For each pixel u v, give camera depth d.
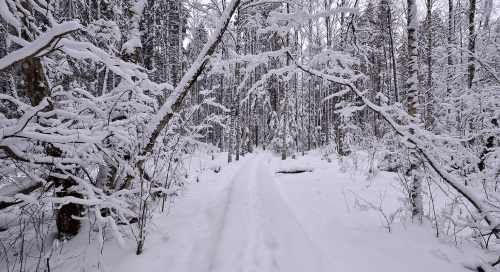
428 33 9.99
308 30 13.28
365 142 8.91
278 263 2.70
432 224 3.50
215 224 3.89
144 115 3.71
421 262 2.67
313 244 3.20
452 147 3.92
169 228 3.76
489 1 6.30
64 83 6.87
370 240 3.17
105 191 3.69
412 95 3.85
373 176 6.80
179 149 4.81
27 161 2.56
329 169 9.55
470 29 6.51
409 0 3.86
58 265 2.82
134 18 4.69
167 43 17.64
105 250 3.14
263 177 7.61
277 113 24.33
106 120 3.20
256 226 3.85
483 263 2.61
